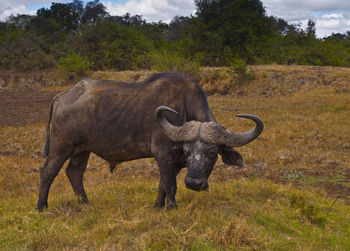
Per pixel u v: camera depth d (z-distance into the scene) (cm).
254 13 3938
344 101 1878
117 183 683
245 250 357
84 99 503
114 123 493
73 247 366
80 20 8488
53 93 3259
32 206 522
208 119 470
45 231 399
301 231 434
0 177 720
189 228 389
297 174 776
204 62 3900
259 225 438
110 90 509
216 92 2767
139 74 3309
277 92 2448
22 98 2877
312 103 1934
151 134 481
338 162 871
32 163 871
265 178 759
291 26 3894
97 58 4331
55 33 6612
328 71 2497
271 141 1107
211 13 3947
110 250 343
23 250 348
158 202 491
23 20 6116
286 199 559
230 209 489
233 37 3778
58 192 629
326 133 1212
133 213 455
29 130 1381
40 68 4222
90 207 507
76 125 503
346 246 391
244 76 2742
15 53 4197
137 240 367
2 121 1684
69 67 3722
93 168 840
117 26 4575
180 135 416
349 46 5888
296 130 1278
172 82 492
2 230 407
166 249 350
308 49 3697
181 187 614
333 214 508
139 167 838
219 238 370
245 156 916
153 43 5353
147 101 487
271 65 3088
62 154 520
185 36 4538
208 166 420
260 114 1680
